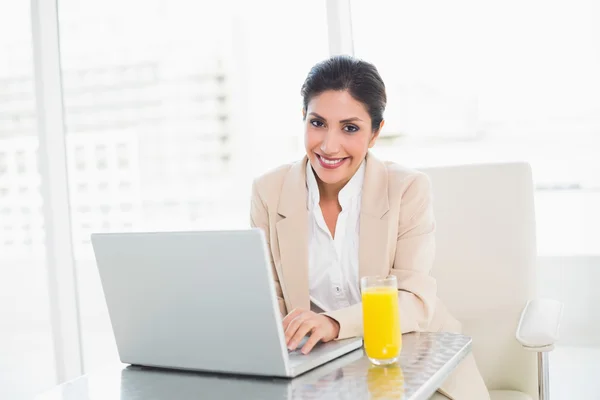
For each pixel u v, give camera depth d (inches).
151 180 114.3
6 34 110.2
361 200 56.4
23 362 111.8
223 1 104.7
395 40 90.7
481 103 90.0
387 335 38.7
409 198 56.1
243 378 38.0
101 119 112.9
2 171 114.6
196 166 111.3
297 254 56.2
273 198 59.4
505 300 60.1
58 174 102.9
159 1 110.5
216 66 107.5
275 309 35.9
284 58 97.1
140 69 112.0
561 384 88.6
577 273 88.0
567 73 87.0
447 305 61.7
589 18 85.4
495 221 61.0
